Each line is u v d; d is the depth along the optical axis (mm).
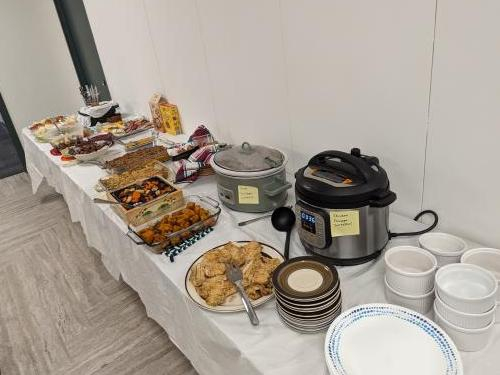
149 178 1563
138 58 2371
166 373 1531
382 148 1168
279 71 1392
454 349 671
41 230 2812
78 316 1896
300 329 822
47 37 3762
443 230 1115
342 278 969
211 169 1657
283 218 1187
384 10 985
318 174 960
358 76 1130
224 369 987
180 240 1216
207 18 1621
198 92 1947
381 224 952
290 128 1476
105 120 2703
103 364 1613
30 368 1645
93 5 2623
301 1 1181
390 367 668
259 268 987
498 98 862
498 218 975
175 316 1213
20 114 3926
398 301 820
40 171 2861
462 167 995
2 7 3557
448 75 926
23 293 2123
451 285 765
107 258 1874
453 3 853
